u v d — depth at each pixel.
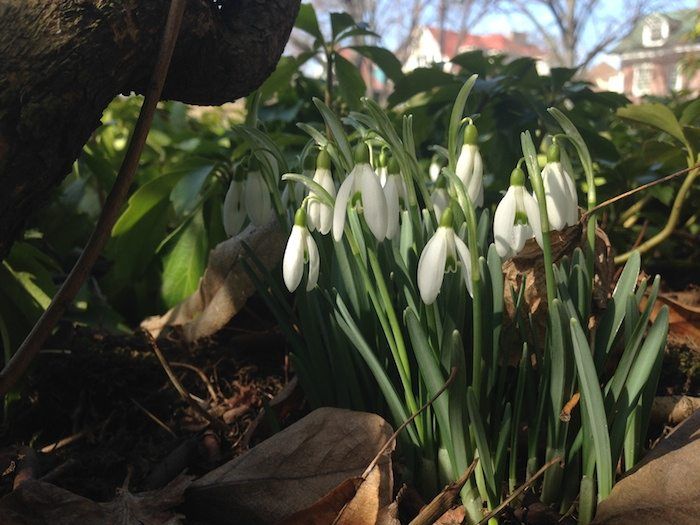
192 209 0.52
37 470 0.28
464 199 0.22
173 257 0.48
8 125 0.22
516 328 0.29
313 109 0.69
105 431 0.34
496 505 0.24
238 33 0.28
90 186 0.65
